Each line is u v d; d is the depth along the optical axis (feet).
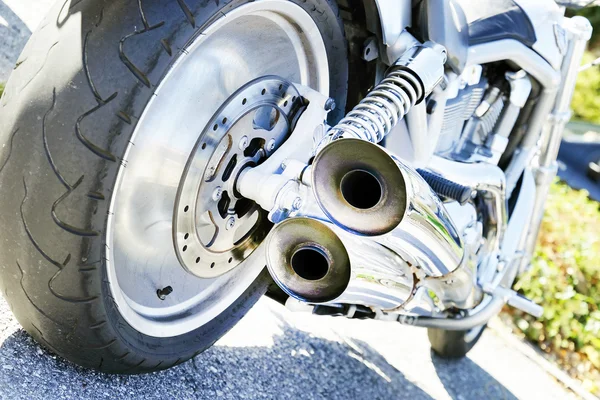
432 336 8.63
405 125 6.00
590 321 11.76
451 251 5.79
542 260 12.35
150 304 5.37
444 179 6.19
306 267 4.66
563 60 8.32
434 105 6.15
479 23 6.84
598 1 8.01
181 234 5.05
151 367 5.29
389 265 5.57
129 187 4.77
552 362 11.17
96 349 4.79
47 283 4.41
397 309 6.13
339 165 4.33
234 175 5.15
